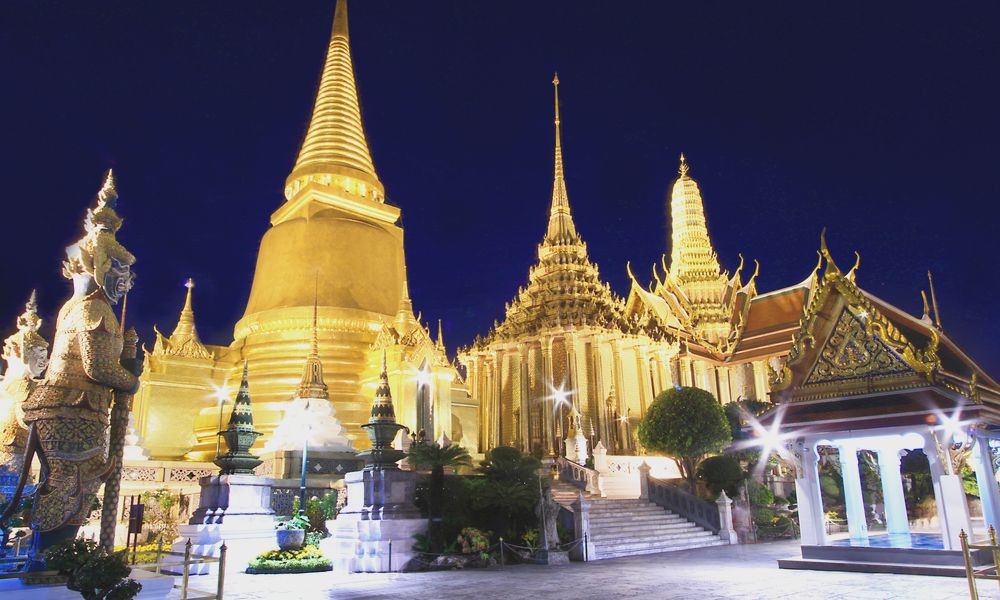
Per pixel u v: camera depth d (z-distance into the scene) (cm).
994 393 2225
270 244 4831
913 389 2022
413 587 1930
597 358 5291
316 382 3750
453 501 2589
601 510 3275
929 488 3809
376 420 2581
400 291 4928
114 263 1720
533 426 5359
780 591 1725
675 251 7744
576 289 5669
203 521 2447
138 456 3225
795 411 2228
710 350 6694
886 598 1577
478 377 6100
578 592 1797
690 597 1673
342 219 4822
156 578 1474
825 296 2231
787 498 4200
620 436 5203
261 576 2206
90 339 1616
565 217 6141
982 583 1748
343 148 5319
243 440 2606
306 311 4403
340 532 2483
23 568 1510
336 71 5612
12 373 2381
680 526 3322
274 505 2850
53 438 1548
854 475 2405
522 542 2625
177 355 4081
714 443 3750
